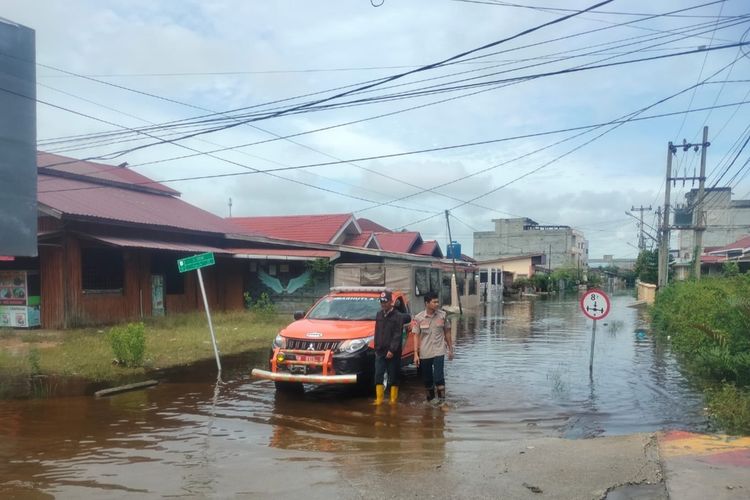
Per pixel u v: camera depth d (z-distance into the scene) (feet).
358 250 83.71
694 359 38.75
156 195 87.20
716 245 176.65
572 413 26.61
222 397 29.63
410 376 37.19
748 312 32.73
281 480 16.97
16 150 35.17
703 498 14.46
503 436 22.70
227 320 64.39
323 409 27.30
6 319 55.93
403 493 15.57
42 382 32.45
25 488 16.52
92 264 60.29
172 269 71.92
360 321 32.78
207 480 17.08
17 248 35.09
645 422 24.94
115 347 36.76
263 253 75.41
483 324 75.31
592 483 15.93
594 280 297.74
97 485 16.75
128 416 25.49
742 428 22.38
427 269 61.26
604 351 47.83
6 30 34.81
